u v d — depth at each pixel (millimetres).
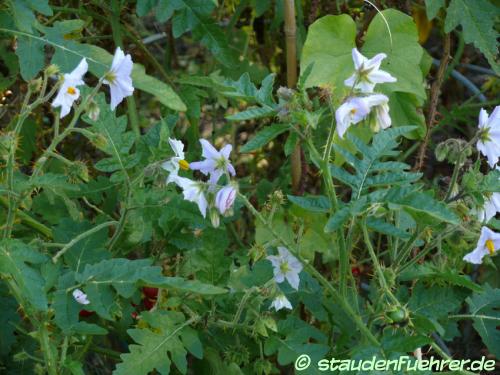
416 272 491
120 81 463
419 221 452
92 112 461
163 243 519
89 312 545
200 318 491
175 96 520
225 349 504
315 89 628
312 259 588
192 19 545
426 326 460
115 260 429
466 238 464
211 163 472
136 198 476
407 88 563
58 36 509
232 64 556
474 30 568
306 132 442
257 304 495
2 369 513
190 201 474
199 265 510
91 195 530
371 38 578
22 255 404
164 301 511
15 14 488
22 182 435
